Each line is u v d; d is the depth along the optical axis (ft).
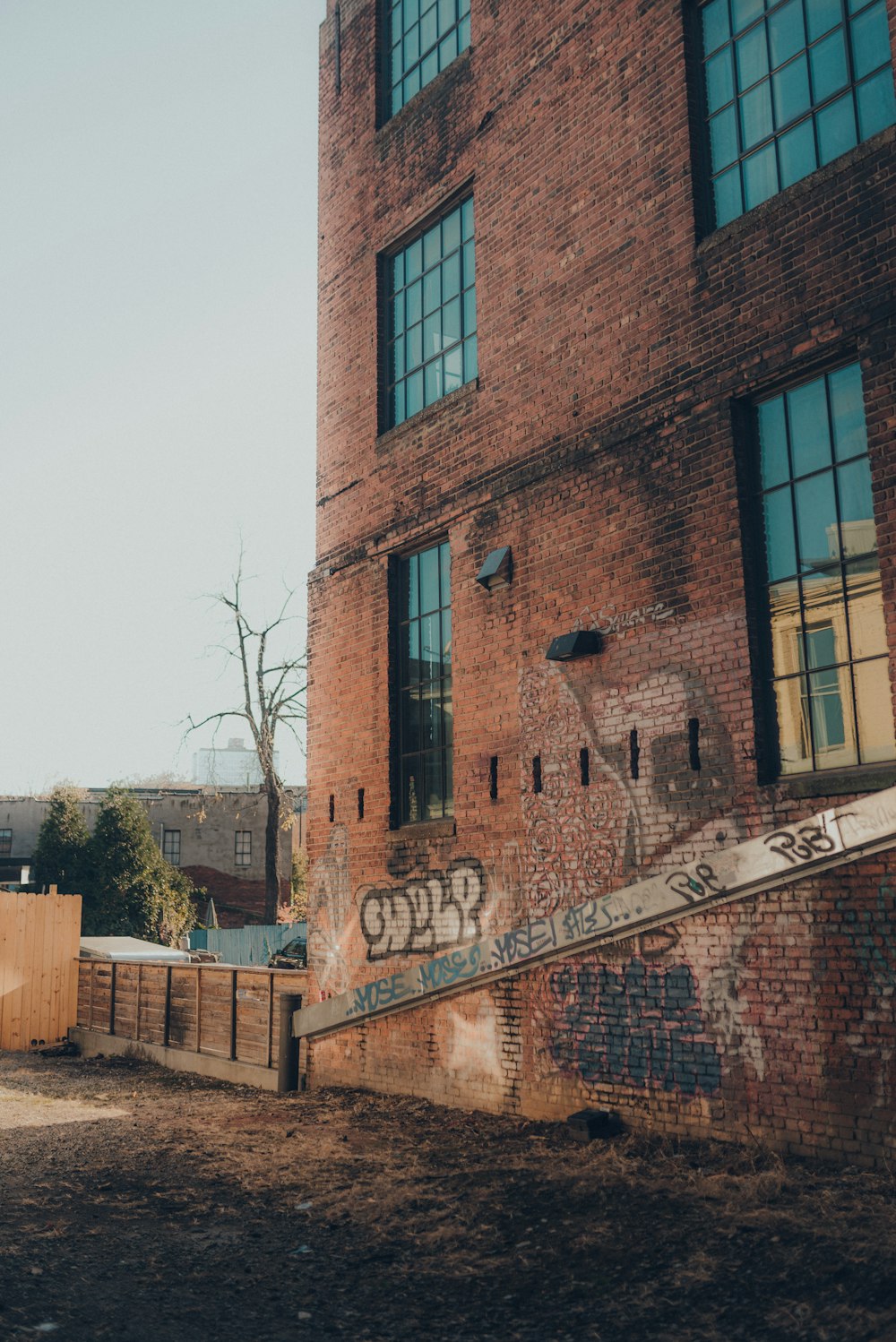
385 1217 21.34
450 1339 15.66
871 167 23.32
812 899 22.89
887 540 22.31
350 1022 35.99
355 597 39.65
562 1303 16.66
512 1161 24.71
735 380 25.98
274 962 93.66
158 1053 46.60
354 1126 30.25
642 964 26.61
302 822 147.54
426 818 35.70
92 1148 28.89
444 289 37.52
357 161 42.24
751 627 25.20
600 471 29.53
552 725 30.25
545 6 33.14
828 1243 17.38
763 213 25.63
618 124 30.09
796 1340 14.62
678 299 27.71
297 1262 19.11
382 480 38.83
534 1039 29.53
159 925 112.27
